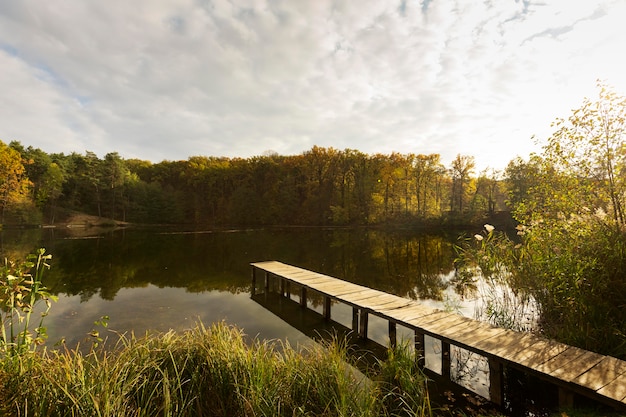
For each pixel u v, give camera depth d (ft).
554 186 22.21
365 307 19.66
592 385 10.37
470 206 137.59
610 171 19.42
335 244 76.23
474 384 14.38
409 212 149.59
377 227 145.89
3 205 124.77
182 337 13.42
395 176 154.20
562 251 18.44
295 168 181.16
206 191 201.87
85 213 169.58
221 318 23.70
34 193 149.07
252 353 12.75
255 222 180.04
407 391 12.22
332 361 12.42
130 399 10.08
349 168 166.71
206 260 51.13
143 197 185.68
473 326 16.24
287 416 10.31
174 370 11.13
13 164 127.34
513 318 20.74
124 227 151.02
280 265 34.42
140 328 21.35
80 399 8.72
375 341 19.47
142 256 55.01
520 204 23.03
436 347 18.25
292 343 19.17
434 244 75.82
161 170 219.82
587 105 20.22
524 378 14.23
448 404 12.74
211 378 11.41
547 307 18.20
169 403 9.48
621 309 14.88
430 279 36.91
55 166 157.99
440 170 149.69
